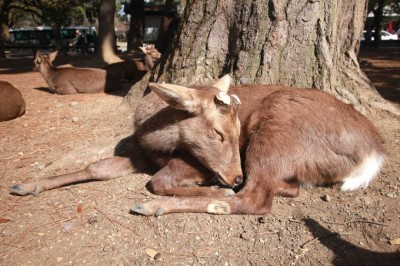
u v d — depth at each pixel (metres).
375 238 0.96
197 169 1.19
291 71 1.58
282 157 1.11
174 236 0.99
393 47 8.38
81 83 3.10
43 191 1.25
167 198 1.09
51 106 2.57
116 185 1.26
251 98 1.26
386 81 3.15
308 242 0.95
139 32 8.06
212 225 1.03
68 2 10.66
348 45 1.84
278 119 1.14
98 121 2.04
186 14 1.79
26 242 1.00
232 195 1.10
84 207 1.14
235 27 1.64
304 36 1.55
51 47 8.17
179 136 1.17
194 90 1.12
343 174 1.18
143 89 2.06
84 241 0.99
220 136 1.11
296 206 1.12
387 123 1.63
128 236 1.00
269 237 0.98
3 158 1.56
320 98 1.20
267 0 1.55
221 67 1.71
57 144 1.70
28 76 4.29
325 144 1.15
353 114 1.22
